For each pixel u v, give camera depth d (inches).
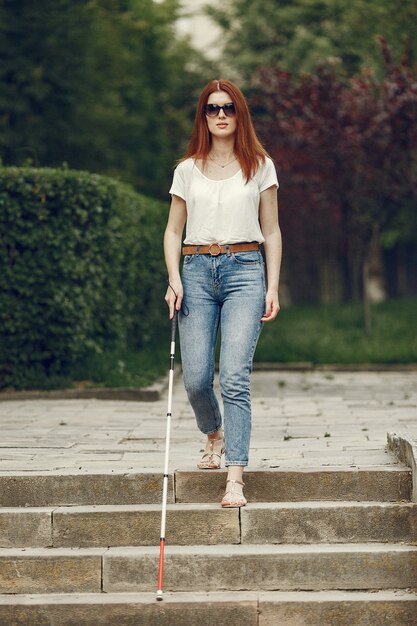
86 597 273.9
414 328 882.8
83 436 380.2
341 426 402.3
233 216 292.0
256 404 486.0
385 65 832.9
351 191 859.4
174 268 299.4
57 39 928.3
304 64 1288.1
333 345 745.0
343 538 288.0
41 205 511.8
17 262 512.4
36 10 916.0
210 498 299.1
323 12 1374.3
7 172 509.7
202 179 295.9
